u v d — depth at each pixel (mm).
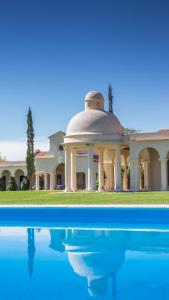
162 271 11070
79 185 72188
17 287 9719
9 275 10852
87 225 21266
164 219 20969
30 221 22969
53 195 39062
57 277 10625
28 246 15109
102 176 49594
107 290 9398
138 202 25547
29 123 70625
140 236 17312
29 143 70500
